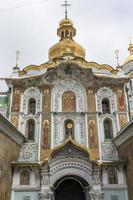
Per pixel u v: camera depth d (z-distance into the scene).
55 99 30.00
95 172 25.36
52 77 30.92
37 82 30.75
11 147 24.81
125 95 30.31
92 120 28.73
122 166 25.75
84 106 29.70
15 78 30.62
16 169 25.48
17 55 33.22
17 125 28.39
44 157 26.77
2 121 21.72
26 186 25.09
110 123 29.14
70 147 26.83
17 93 30.17
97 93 30.48
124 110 29.39
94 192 24.67
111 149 27.53
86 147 26.89
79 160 25.88
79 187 27.86
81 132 28.31
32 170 25.84
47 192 24.64
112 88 30.80
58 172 25.64
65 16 42.41
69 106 29.77
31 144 27.66
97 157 26.91
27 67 31.98
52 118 28.75
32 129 28.86
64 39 39.41
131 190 24.05
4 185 22.94
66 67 31.12
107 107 30.33
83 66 31.31
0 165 22.03
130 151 24.31
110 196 24.91
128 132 24.14
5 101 31.12
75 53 37.12
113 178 25.69
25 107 29.64
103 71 32.12
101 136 28.14
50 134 27.95
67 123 28.92
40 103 29.64
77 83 30.88
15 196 24.73
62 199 27.28
